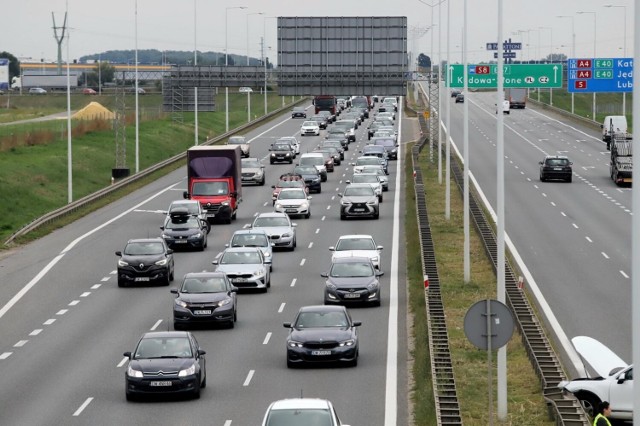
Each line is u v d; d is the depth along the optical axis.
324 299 117.38
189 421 73.00
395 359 92.81
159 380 78.19
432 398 73.88
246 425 71.75
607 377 69.38
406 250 153.12
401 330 104.62
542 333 94.44
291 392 81.50
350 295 115.06
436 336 93.38
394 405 77.44
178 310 105.25
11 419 74.38
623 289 122.88
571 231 167.62
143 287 130.25
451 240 157.50
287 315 112.81
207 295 106.31
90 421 73.44
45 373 88.94
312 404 60.19
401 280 131.50
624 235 164.00
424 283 115.75
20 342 101.88
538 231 167.75
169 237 155.62
